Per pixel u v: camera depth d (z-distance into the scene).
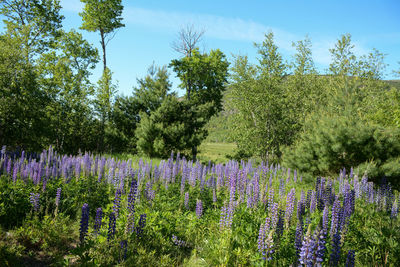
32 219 6.67
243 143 21.27
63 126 23.38
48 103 19.81
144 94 27.78
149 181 8.41
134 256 5.05
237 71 22.44
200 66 30.75
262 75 21.25
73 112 24.14
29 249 5.69
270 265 4.82
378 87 23.81
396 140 11.28
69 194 8.13
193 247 6.20
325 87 21.81
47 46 26.67
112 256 5.03
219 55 33.53
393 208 6.82
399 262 5.09
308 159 13.18
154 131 22.67
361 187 8.98
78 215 7.52
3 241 5.62
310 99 22.45
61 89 23.81
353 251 4.26
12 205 6.84
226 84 24.14
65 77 24.70
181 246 6.11
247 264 5.11
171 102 24.31
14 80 16.53
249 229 5.90
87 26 29.89
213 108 30.62
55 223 6.42
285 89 22.95
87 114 25.73
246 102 21.45
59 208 7.61
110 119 27.25
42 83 20.44
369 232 5.93
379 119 18.33
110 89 26.86
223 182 9.21
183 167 10.34
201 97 33.28
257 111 21.14
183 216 7.05
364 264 5.17
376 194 8.46
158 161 18.95
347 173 12.23
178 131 22.95
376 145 11.29
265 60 21.28
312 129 13.72
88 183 9.02
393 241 5.34
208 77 31.89
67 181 8.75
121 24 30.58
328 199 7.24
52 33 26.98
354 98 13.52
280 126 20.84
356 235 5.80
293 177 13.19
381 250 5.41
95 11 29.14
